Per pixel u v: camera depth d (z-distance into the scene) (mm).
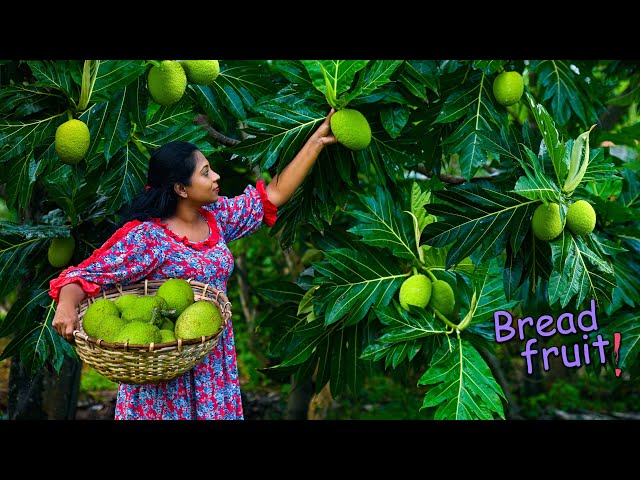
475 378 3057
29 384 4859
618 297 3318
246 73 3506
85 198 3287
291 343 3611
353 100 3105
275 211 3090
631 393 8555
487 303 3182
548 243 3023
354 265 3307
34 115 2977
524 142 3199
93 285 2529
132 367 2311
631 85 4820
